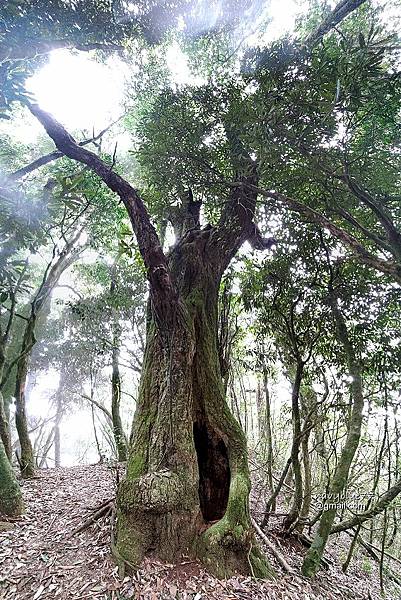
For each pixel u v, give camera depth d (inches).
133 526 152.0
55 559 156.9
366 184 153.3
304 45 143.5
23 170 244.7
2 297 211.0
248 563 150.4
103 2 195.0
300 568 183.3
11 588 139.3
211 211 240.2
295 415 217.0
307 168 153.0
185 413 175.6
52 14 167.8
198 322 201.6
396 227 157.6
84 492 265.6
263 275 238.8
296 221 211.5
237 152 164.1
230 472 176.1
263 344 265.3
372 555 235.5
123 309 399.9
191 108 169.3
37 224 217.5
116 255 405.4
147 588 132.2
